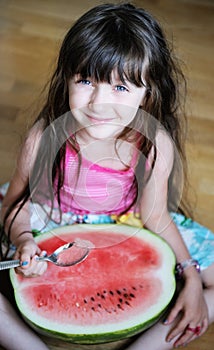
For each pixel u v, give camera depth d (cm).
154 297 116
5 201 132
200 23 225
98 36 109
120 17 113
